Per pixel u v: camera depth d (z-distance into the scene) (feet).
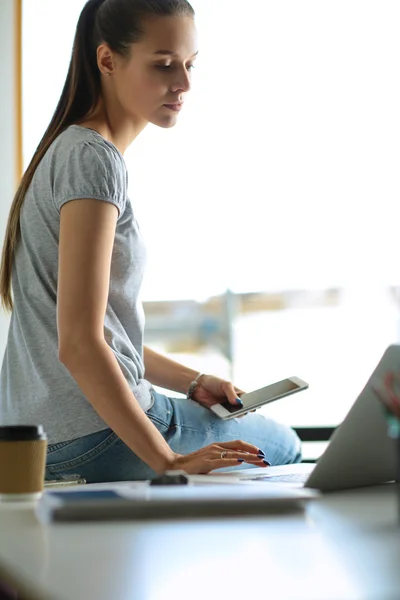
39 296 5.70
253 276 14.42
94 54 6.10
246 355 15.94
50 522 2.55
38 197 5.70
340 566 1.77
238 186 12.64
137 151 12.04
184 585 1.64
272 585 1.62
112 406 4.90
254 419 6.75
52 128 6.05
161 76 5.93
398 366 3.26
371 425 3.29
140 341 6.12
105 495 2.75
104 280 5.11
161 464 4.87
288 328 15.26
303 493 2.72
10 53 10.74
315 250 13.58
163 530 2.32
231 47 12.23
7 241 5.98
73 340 4.93
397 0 12.41
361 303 14.65
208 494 2.71
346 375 15.39
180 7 5.97
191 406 6.39
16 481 3.45
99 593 1.57
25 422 5.66
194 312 15.49
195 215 12.43
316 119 12.60
